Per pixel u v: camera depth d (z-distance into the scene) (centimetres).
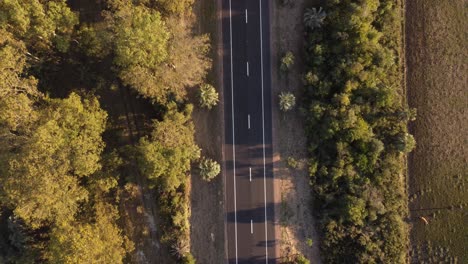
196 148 5447
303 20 5459
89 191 5281
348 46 5166
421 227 5697
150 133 5594
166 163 4944
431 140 5700
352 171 5375
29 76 5244
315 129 5425
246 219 5644
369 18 5169
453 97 5688
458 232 5697
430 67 5681
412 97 5700
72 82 5638
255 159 5641
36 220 5038
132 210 5681
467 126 5684
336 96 5225
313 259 5653
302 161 5594
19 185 4662
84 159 4778
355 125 5225
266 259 5634
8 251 5500
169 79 5156
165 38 4853
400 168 5550
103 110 5409
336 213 5450
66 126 4884
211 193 5650
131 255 5694
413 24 5669
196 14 5619
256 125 5644
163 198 5519
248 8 5609
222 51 5628
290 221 5641
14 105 4719
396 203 5547
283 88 5612
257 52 5622
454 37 5675
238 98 5641
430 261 5697
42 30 4881
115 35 4950
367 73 5181
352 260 5494
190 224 5653
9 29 4844
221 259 5650
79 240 4728
